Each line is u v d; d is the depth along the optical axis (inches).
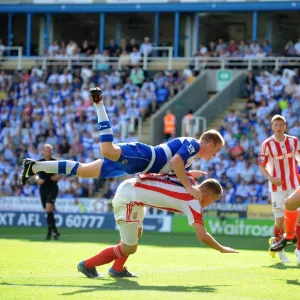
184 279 737.0
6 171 2208.4
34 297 579.5
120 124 2308.1
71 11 2950.3
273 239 1011.9
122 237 734.5
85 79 2544.3
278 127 1011.3
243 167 1968.5
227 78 2481.5
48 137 2321.6
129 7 2878.9
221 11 2790.4
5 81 2635.3
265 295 625.0
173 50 2908.5
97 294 600.1
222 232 1790.1
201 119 2223.2
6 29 3196.4
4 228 1867.6
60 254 1029.8
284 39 2837.1
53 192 1403.8
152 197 713.0
